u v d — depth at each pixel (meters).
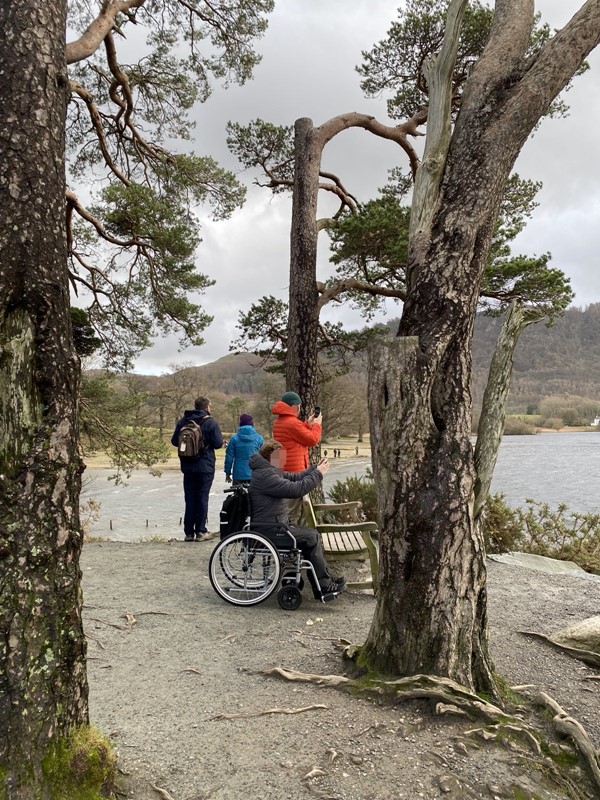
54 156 2.03
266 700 3.06
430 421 3.12
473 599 3.08
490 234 3.38
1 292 1.87
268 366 12.12
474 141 3.41
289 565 4.95
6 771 1.79
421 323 3.26
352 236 9.97
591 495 20.80
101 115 11.92
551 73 3.38
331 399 44.88
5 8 1.96
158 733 2.72
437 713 2.79
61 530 1.95
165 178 12.88
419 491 3.07
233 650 3.88
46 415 1.94
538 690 3.34
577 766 2.59
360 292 11.83
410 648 3.06
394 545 3.13
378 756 2.52
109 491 34.25
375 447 3.22
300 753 2.53
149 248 12.54
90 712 2.96
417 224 3.46
